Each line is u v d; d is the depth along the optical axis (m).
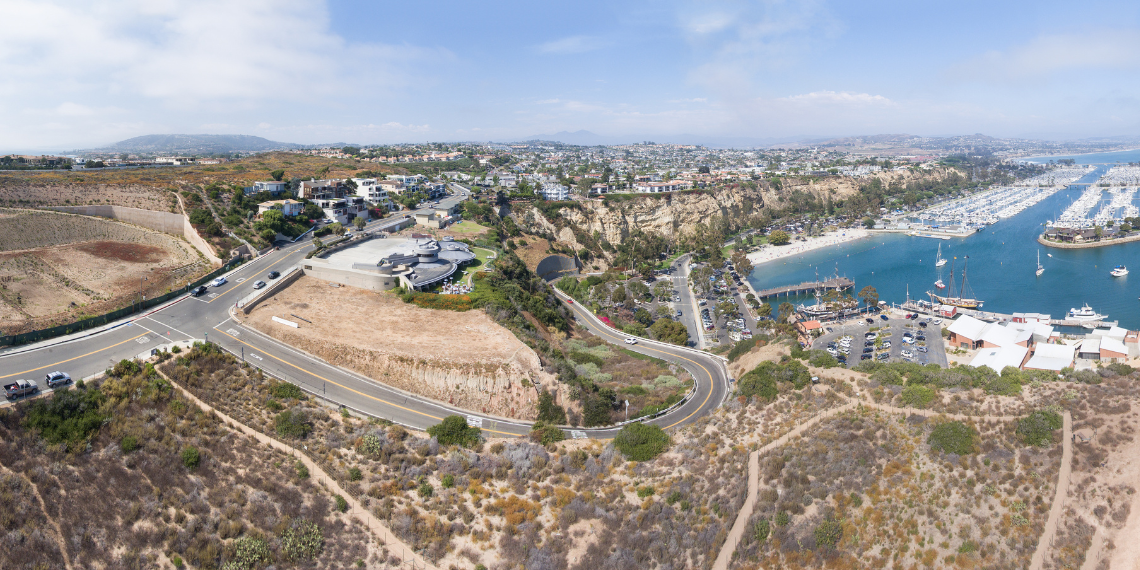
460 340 87.19
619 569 51.03
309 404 69.31
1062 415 60.44
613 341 122.31
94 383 62.78
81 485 50.78
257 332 87.88
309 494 55.44
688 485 59.25
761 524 54.28
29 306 91.44
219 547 49.09
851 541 53.78
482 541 53.19
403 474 59.62
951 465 58.41
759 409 71.81
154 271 112.50
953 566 51.81
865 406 67.69
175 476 53.62
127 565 46.97
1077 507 53.62
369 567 50.22
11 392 60.06
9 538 45.78
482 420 74.56
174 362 69.62
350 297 102.56
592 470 62.50
